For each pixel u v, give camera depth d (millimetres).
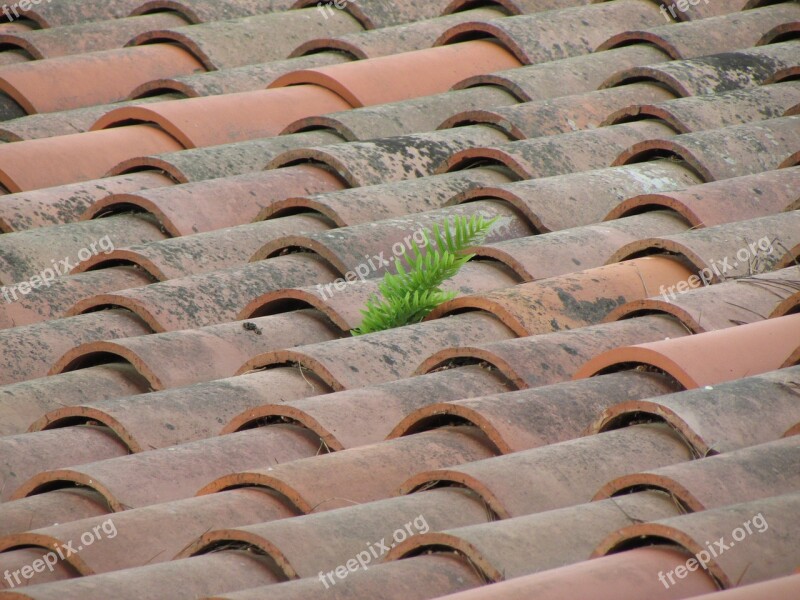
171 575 8445
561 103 16250
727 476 8594
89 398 11391
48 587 8203
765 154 14633
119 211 15078
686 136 14719
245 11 21250
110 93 18766
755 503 8156
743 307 11266
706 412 9328
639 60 17609
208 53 19344
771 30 17812
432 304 12008
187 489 9820
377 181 14961
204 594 8375
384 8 20547
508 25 18500
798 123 15117
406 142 15539
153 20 20938
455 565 8383
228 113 16969
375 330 11961
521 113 15992
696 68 16656
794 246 12086
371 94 17328
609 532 8484
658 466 9305
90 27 20406
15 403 11164
